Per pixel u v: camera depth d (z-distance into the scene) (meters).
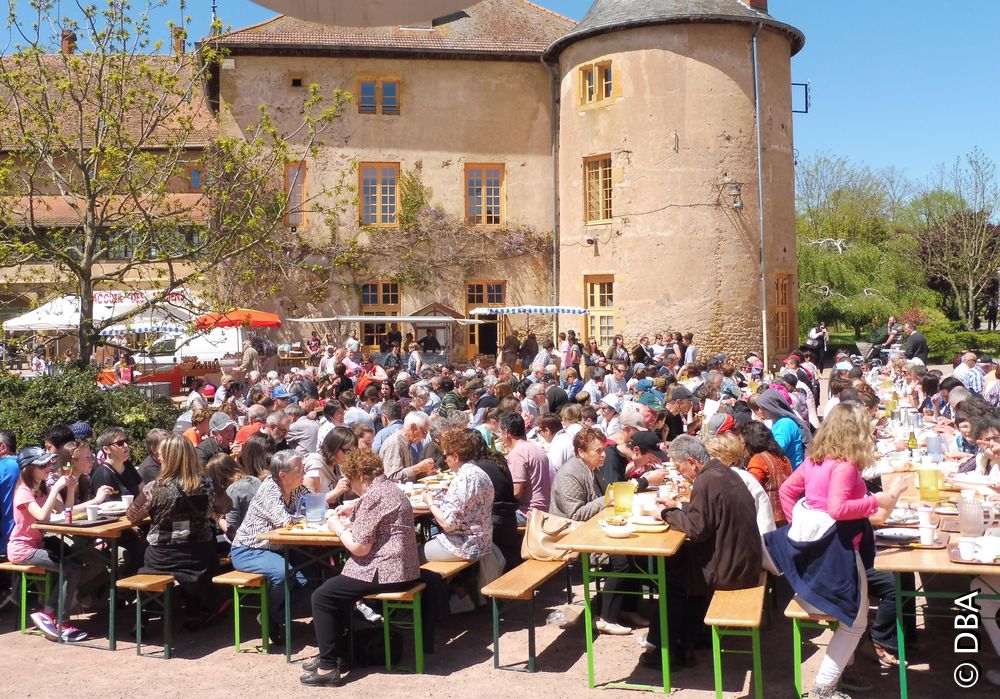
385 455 9.52
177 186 29.61
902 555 5.13
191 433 9.87
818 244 41.19
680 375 15.30
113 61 15.24
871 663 6.18
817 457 5.43
